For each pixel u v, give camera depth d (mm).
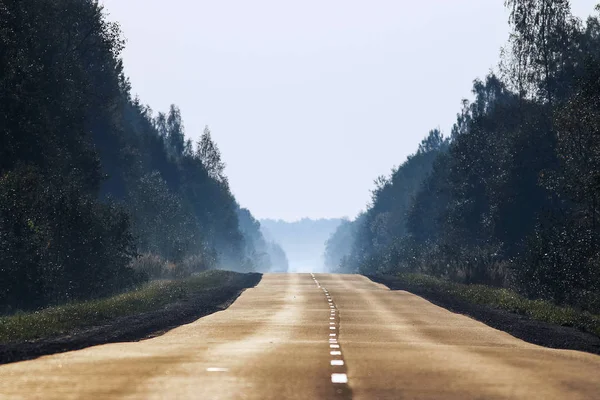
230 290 80938
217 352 27344
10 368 22344
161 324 42062
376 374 21359
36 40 88438
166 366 22797
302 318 48531
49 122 82938
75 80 101812
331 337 35781
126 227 75812
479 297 69938
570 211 94125
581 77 77188
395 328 41781
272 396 17234
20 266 57125
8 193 60906
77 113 100250
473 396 17609
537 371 22453
